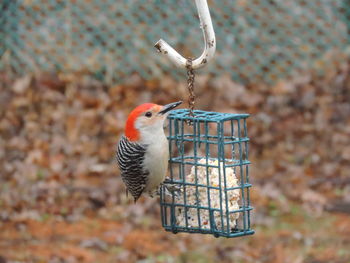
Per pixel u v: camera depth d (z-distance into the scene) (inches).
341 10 689.6
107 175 599.8
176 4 693.3
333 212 539.2
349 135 658.8
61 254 466.9
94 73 713.0
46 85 705.0
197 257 466.6
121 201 553.6
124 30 700.0
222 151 291.6
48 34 697.6
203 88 703.7
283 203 549.3
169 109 310.7
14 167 605.9
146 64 706.2
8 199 551.8
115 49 703.7
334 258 457.7
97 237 498.0
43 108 688.4
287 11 695.7
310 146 647.8
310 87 709.9
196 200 305.7
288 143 650.8
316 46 705.0
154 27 698.8
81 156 629.9
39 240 490.3
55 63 704.4
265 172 607.8
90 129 666.8
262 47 704.4
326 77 716.0
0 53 698.8
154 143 309.4
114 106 691.4
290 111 687.1
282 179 593.0
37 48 700.0
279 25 700.0
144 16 695.7
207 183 299.7
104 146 645.9
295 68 711.1
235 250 475.2
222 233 297.6
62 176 595.2
